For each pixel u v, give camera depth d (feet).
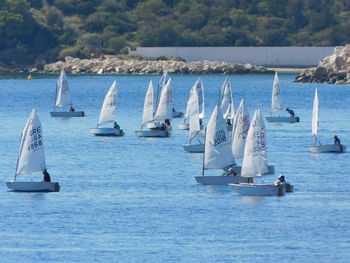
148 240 600.80
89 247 584.81
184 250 579.89
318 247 590.55
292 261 561.43
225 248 584.81
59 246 586.45
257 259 563.89
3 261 556.51
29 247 584.40
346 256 573.33
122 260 558.56
